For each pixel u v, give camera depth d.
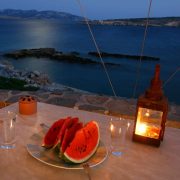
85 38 50.97
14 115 1.50
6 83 6.76
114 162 1.16
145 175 1.09
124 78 13.94
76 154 1.08
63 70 17.14
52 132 1.19
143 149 1.29
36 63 19.84
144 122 1.30
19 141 1.31
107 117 1.68
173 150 1.30
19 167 1.10
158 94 1.26
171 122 2.71
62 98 3.44
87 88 11.98
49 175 1.05
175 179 1.07
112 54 24.80
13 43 38.78
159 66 1.24
